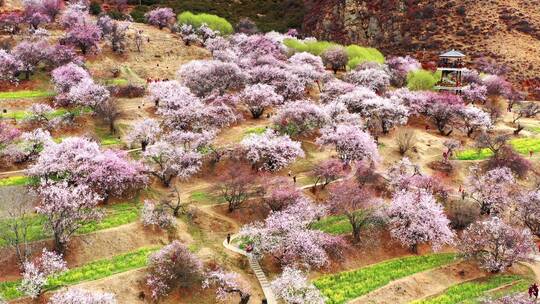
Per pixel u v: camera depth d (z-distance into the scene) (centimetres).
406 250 5700
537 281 5300
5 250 4719
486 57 12444
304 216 5538
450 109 8244
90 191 5231
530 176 7256
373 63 10244
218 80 8288
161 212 5462
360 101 8125
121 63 9425
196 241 5388
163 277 4728
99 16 11381
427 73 10056
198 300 4712
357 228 5584
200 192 6203
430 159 7444
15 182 5722
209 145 6831
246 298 4631
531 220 6016
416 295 5019
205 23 11588
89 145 5938
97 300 4131
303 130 7369
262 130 7519
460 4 14050
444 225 5588
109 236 5112
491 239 5400
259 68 8788
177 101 7512
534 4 13962
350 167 6800
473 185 6488
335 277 5153
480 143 7600
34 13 9775
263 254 5225
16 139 6300
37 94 7825
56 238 4725
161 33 11019
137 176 5781
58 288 4438
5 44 8688
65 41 9200
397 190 6200
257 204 5947
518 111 10162
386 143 7675
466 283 5222
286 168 6788
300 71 8988
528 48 12644
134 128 6950
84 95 7212
